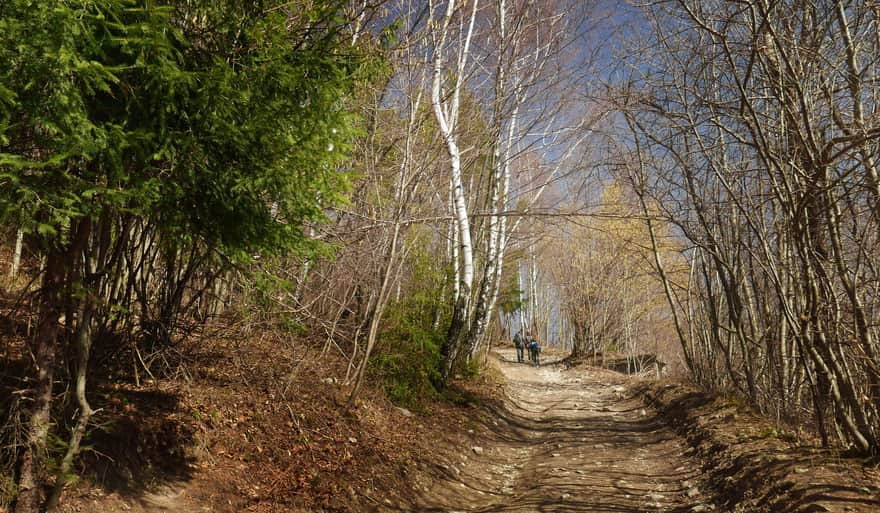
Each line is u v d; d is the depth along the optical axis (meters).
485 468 9.34
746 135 10.13
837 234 6.56
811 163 6.77
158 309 6.46
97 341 5.39
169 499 4.95
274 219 4.63
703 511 6.73
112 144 3.43
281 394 7.58
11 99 2.95
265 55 4.32
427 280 13.12
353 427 8.12
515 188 14.77
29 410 4.14
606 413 15.14
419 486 7.47
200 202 4.16
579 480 8.22
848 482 5.98
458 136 12.69
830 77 7.62
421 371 11.55
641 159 12.32
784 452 7.56
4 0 3.08
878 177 6.27
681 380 16.34
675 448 10.38
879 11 6.75
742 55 7.60
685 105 8.95
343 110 4.58
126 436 5.04
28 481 3.86
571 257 32.19
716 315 12.80
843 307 7.53
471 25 11.84
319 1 4.77
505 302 21.42
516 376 24.53
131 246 5.76
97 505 4.36
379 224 8.51
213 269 6.72
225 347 7.89
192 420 5.99
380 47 5.82
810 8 7.50
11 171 3.12
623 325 30.75
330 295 8.96
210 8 4.14
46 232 3.48
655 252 15.32
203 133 3.96
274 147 4.13
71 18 3.06
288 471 6.28
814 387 7.65
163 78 3.54
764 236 9.41
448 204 13.48
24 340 5.04
